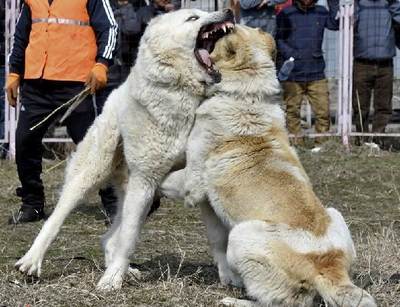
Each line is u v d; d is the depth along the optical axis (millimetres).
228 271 6238
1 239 7793
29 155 8273
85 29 7668
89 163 6383
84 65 7680
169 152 6105
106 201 8258
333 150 12586
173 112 6004
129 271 6430
